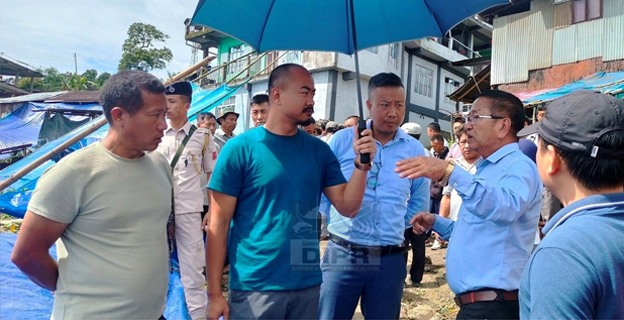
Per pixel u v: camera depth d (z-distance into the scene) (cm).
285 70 209
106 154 195
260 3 256
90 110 1494
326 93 1630
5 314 314
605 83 985
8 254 415
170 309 370
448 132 2083
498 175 212
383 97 272
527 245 206
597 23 1127
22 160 544
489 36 2339
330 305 252
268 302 197
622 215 125
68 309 187
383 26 274
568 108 132
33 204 179
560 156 133
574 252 119
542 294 120
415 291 485
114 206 189
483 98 221
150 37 3712
